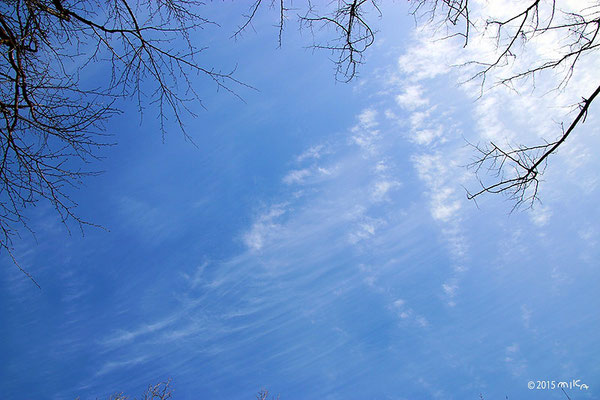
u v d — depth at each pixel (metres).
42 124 3.92
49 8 3.83
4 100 3.95
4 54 3.52
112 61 4.27
